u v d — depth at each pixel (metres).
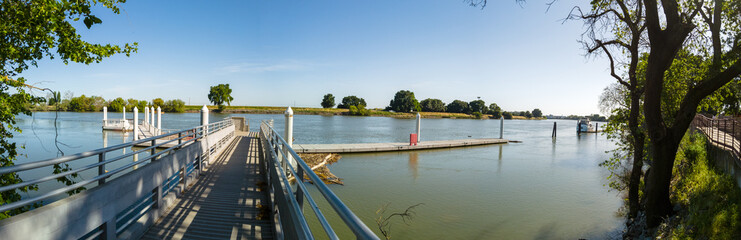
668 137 8.19
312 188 13.28
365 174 17.06
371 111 146.88
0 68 5.34
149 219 5.05
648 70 8.05
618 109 11.62
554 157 25.17
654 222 8.61
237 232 4.93
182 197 6.74
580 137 48.53
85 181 3.67
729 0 8.21
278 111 142.88
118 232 4.29
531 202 12.90
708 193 8.10
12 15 4.93
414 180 16.08
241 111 137.25
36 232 2.96
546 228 10.27
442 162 21.34
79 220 3.47
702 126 15.80
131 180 4.55
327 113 145.62
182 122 59.19
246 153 13.91
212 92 142.38
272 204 5.45
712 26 9.19
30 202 2.99
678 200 9.16
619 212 11.80
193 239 4.63
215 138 12.48
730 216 6.48
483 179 16.72
